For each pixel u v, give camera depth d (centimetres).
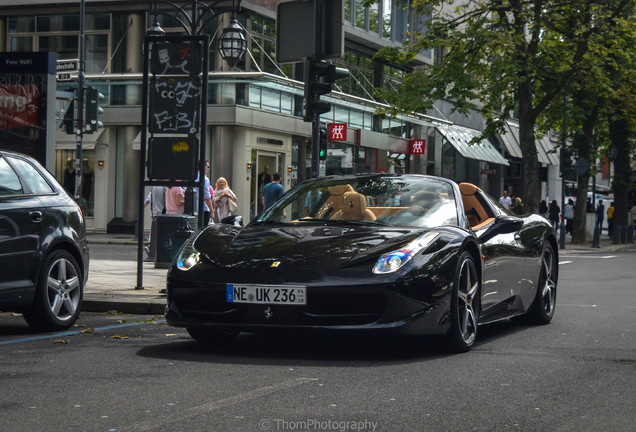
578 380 672
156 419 518
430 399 588
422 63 4597
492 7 3083
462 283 806
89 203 3562
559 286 1706
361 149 4169
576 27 3234
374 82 4300
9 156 915
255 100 3428
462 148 4847
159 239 1714
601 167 4747
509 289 940
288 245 773
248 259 761
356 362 737
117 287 1319
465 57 3061
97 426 500
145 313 1112
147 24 3512
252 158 3450
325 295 725
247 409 547
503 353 804
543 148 6131
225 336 852
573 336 941
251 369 696
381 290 725
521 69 3008
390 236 782
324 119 3844
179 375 666
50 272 930
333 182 909
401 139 4472
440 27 3144
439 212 852
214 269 757
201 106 1205
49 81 1463
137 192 3522
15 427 497
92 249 2534
